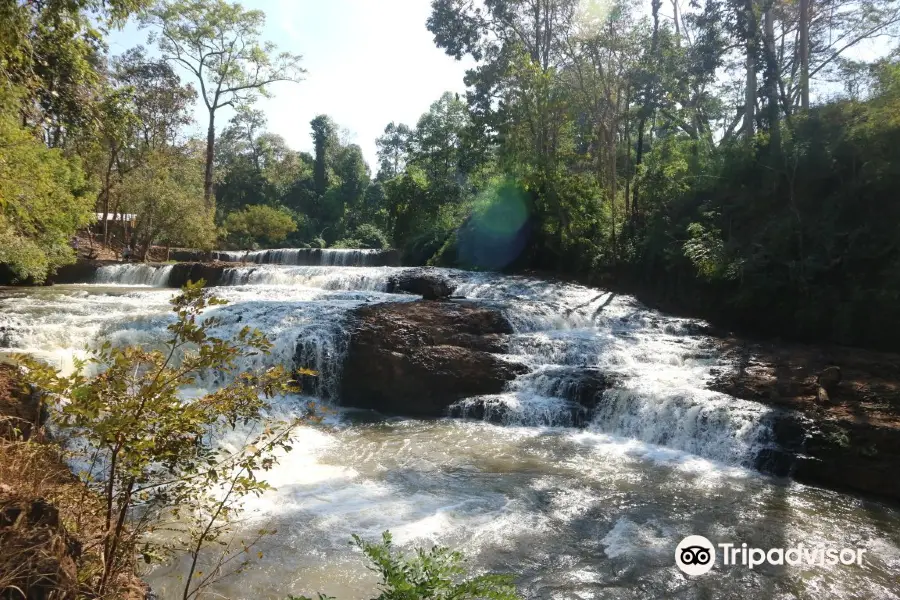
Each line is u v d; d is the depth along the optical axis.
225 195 55.81
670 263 20.28
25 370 7.61
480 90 30.30
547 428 11.28
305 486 7.91
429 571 3.55
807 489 8.59
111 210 33.44
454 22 32.22
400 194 35.00
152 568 5.32
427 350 13.16
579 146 34.97
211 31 37.62
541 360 13.57
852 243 15.59
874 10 26.42
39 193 13.99
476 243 26.78
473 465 9.04
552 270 25.27
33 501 3.43
